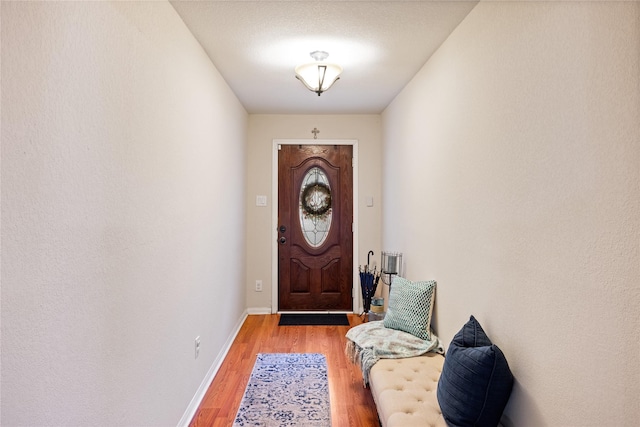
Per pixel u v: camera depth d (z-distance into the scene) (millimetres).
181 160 2094
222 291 3100
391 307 2746
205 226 2562
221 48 2520
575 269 1222
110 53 1345
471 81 2020
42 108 1003
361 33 2330
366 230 4516
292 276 4539
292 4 1984
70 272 1126
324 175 4520
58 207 1068
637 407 1002
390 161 3967
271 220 4484
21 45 931
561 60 1288
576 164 1217
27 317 957
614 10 1065
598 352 1128
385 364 2207
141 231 1600
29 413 965
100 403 1295
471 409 1509
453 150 2275
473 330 1760
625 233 1033
